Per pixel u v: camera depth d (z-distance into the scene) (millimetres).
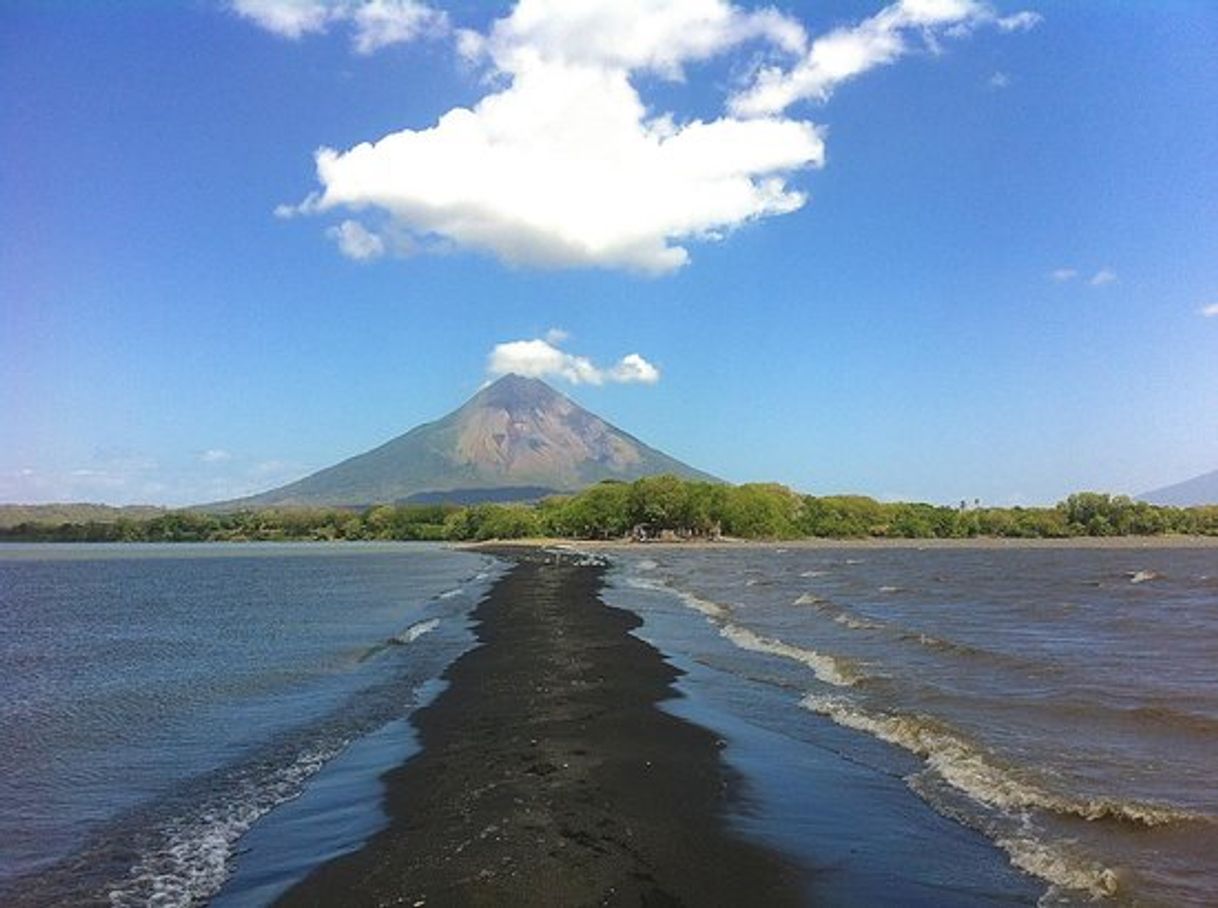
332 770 17625
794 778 16109
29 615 59906
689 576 82688
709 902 10781
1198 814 13664
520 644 34625
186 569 124062
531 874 11547
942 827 13500
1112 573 91625
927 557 131625
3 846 13781
